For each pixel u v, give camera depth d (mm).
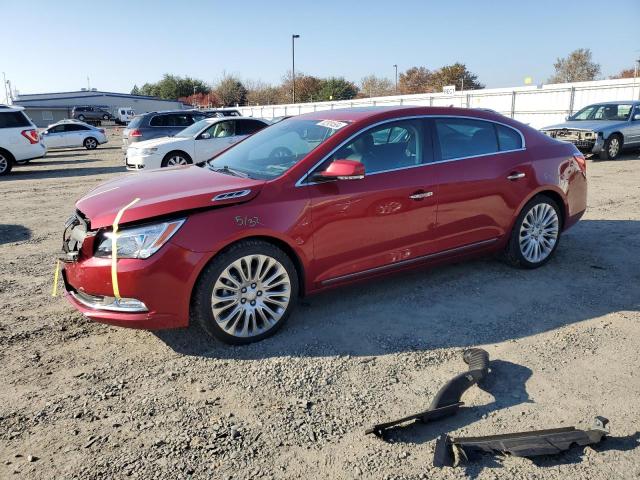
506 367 3432
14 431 2826
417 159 4395
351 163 3725
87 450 2672
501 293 4664
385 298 4574
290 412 2980
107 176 14500
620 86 22234
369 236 4133
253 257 3686
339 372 3402
